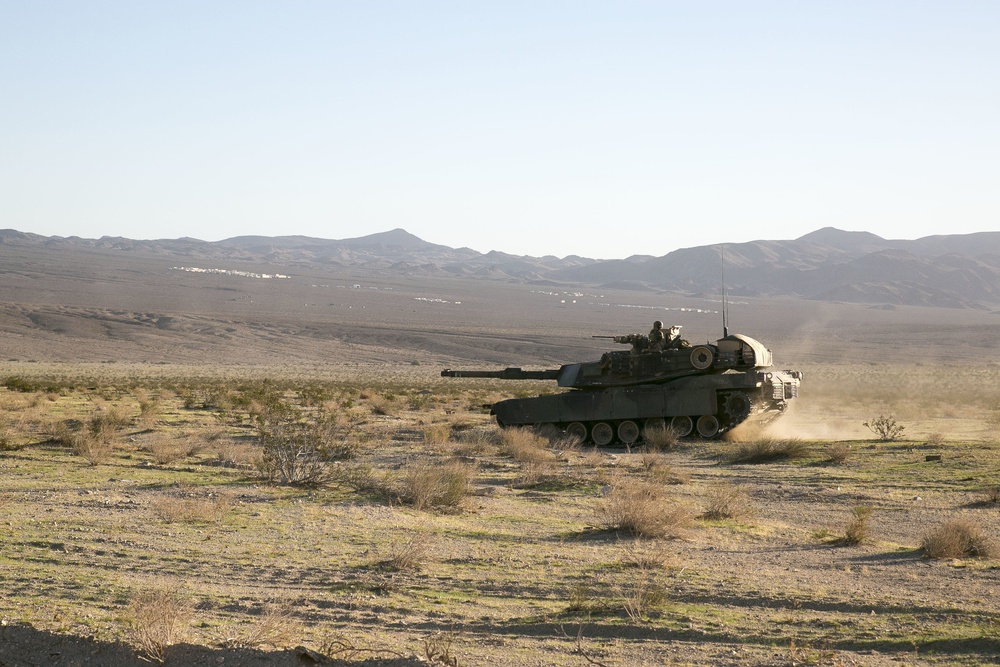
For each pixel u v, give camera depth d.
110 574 14.23
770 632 11.87
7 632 10.64
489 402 67.31
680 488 26.17
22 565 14.66
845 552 17.33
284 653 9.99
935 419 53.66
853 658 10.77
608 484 26.38
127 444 33.50
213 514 19.12
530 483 26.53
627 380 41.34
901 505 23.30
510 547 17.25
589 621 12.34
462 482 23.83
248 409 56.28
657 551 16.70
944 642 11.30
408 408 61.25
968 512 22.12
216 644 10.34
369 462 31.06
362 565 15.42
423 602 13.21
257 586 13.88
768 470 30.38
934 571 15.61
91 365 152.25
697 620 12.43
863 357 192.75
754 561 16.41
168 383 95.75
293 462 25.05
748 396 39.12
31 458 29.16
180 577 14.27
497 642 11.28
